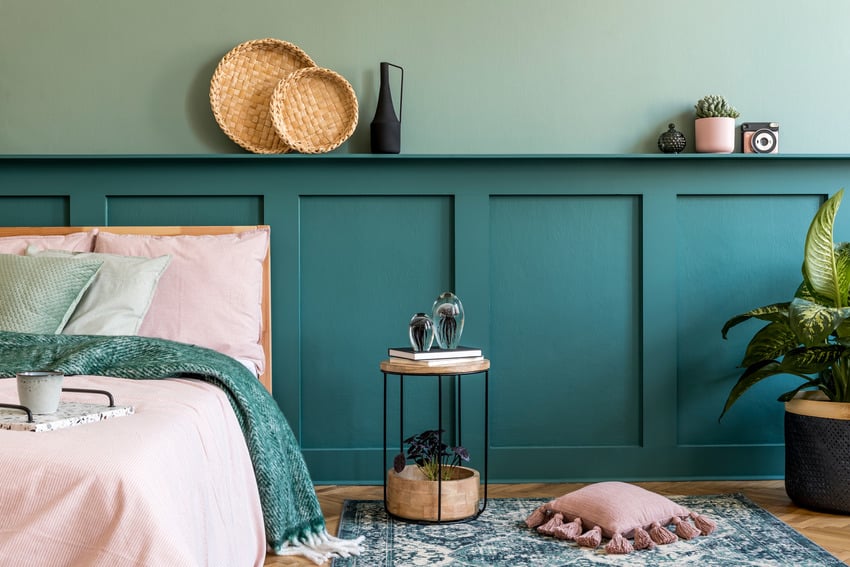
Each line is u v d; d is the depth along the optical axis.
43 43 3.58
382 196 3.60
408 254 3.61
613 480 3.64
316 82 3.60
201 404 2.21
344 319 3.61
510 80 3.65
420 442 3.02
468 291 3.60
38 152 3.58
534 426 3.64
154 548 1.52
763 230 3.66
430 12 3.64
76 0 3.58
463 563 2.51
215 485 2.03
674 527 2.86
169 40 3.60
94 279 2.99
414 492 2.95
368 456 3.61
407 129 3.64
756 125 3.65
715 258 3.66
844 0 3.69
